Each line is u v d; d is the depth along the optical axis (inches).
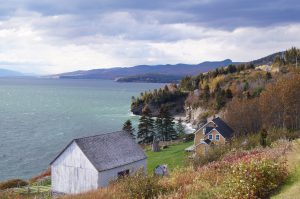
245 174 628.7
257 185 608.1
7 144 4005.9
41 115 6658.5
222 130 3287.4
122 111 7598.4
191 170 984.3
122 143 2086.6
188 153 3090.6
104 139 2028.8
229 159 978.7
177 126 5477.4
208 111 5944.9
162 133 4658.0
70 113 7057.1
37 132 4805.6
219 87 6742.1
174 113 7150.6
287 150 902.4
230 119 3951.8
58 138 4416.8
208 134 3253.0
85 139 1942.7
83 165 1878.7
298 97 3841.0
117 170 1935.3
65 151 1939.0
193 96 7022.6
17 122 5698.8
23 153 3612.2
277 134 2010.3
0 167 3097.9
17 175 2876.5
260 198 602.9
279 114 3838.6
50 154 3592.5
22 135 4559.5
